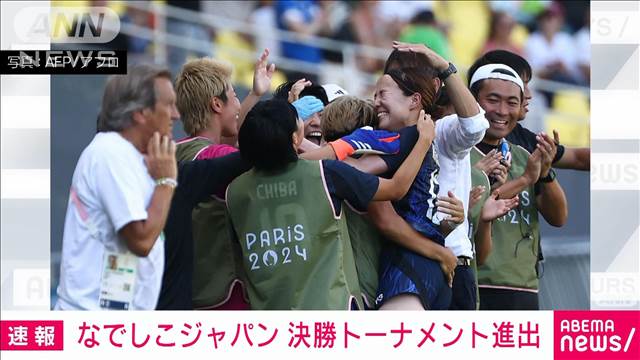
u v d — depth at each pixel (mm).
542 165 19719
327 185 15594
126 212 14016
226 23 34969
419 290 16359
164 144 14359
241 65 35094
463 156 17375
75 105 28672
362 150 16344
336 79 36781
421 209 16703
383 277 16625
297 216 15547
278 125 15516
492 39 39594
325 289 15430
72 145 28500
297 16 36219
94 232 14250
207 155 16500
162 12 33250
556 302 29922
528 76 20562
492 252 19969
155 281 14508
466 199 17438
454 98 16828
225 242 16406
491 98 19812
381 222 16344
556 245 30703
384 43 37625
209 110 17297
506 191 19500
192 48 34156
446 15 38781
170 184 14305
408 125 17141
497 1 39625
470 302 17625
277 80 35750
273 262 15562
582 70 40719
